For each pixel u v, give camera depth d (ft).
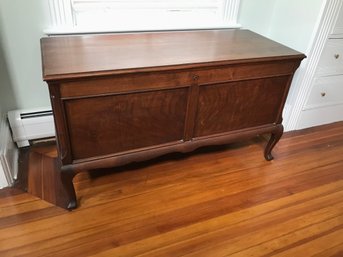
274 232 4.41
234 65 4.33
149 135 4.46
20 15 4.65
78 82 3.54
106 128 4.08
